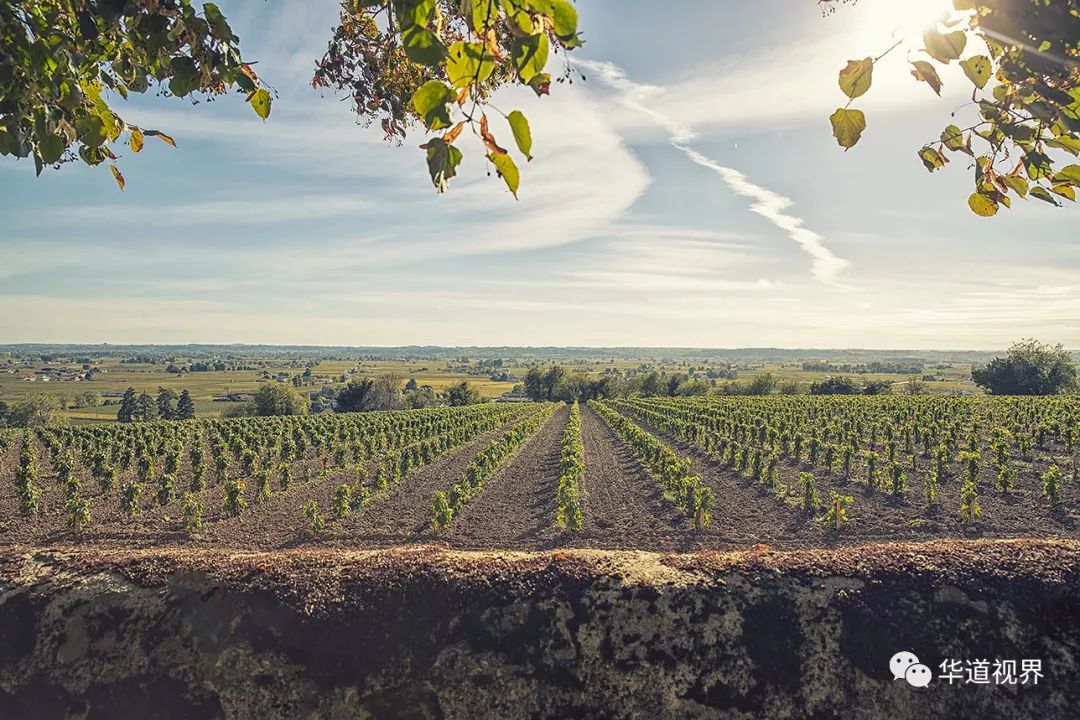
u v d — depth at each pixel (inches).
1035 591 273.6
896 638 263.0
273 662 272.4
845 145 73.0
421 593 294.5
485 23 60.6
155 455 1023.0
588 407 2866.6
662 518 610.5
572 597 289.4
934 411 1413.6
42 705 262.4
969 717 238.2
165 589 297.7
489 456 921.5
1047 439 1029.8
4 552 335.9
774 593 284.7
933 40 60.8
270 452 1061.1
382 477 767.1
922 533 534.0
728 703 252.1
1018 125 77.4
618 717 250.7
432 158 61.4
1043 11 57.0
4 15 81.4
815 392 2773.1
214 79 99.0
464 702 257.9
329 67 119.1
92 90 101.2
